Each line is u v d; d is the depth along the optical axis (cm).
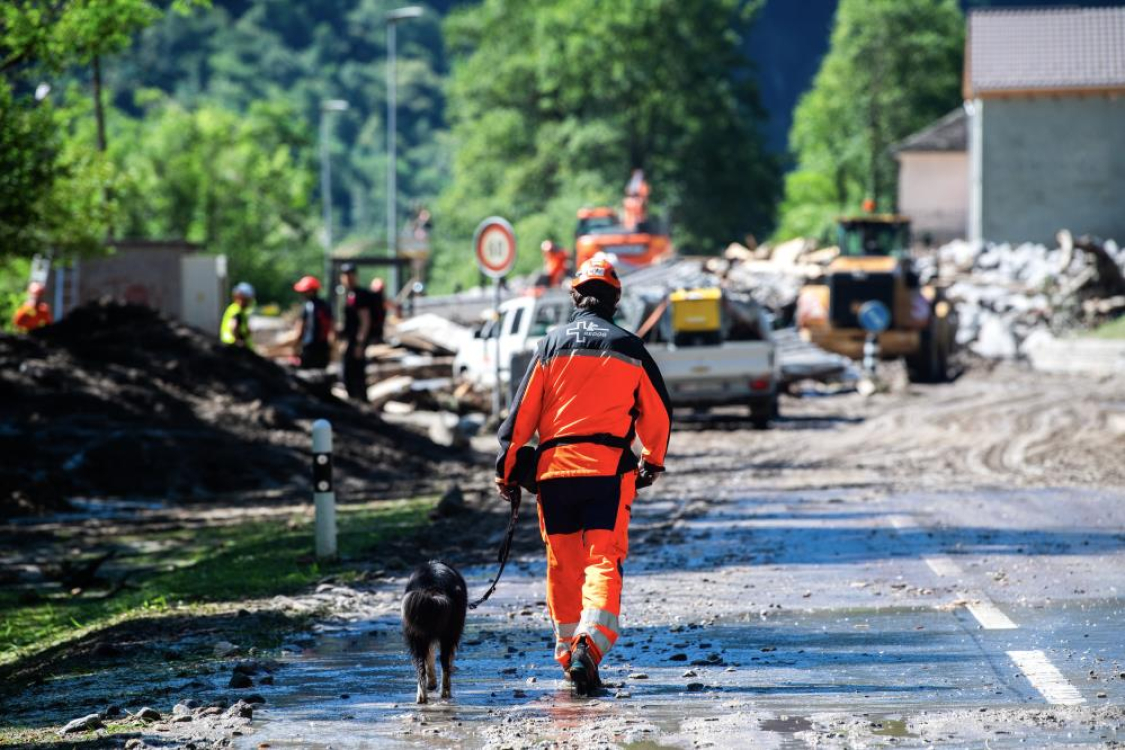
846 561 3731
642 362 2369
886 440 7700
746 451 7250
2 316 10150
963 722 2069
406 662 2641
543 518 2378
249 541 4422
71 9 7062
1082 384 12569
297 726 2155
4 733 2158
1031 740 1962
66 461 5575
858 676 2408
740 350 8462
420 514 4981
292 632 2978
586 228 16238
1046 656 2522
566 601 2395
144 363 6744
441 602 2262
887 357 12900
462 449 7431
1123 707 2134
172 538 4591
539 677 2483
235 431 6344
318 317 7931
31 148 7306
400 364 10281
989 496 5162
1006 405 9962
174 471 5734
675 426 8881
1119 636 2691
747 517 4706
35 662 2786
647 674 2475
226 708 2266
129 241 11044
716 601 3203
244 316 8138
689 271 14925
